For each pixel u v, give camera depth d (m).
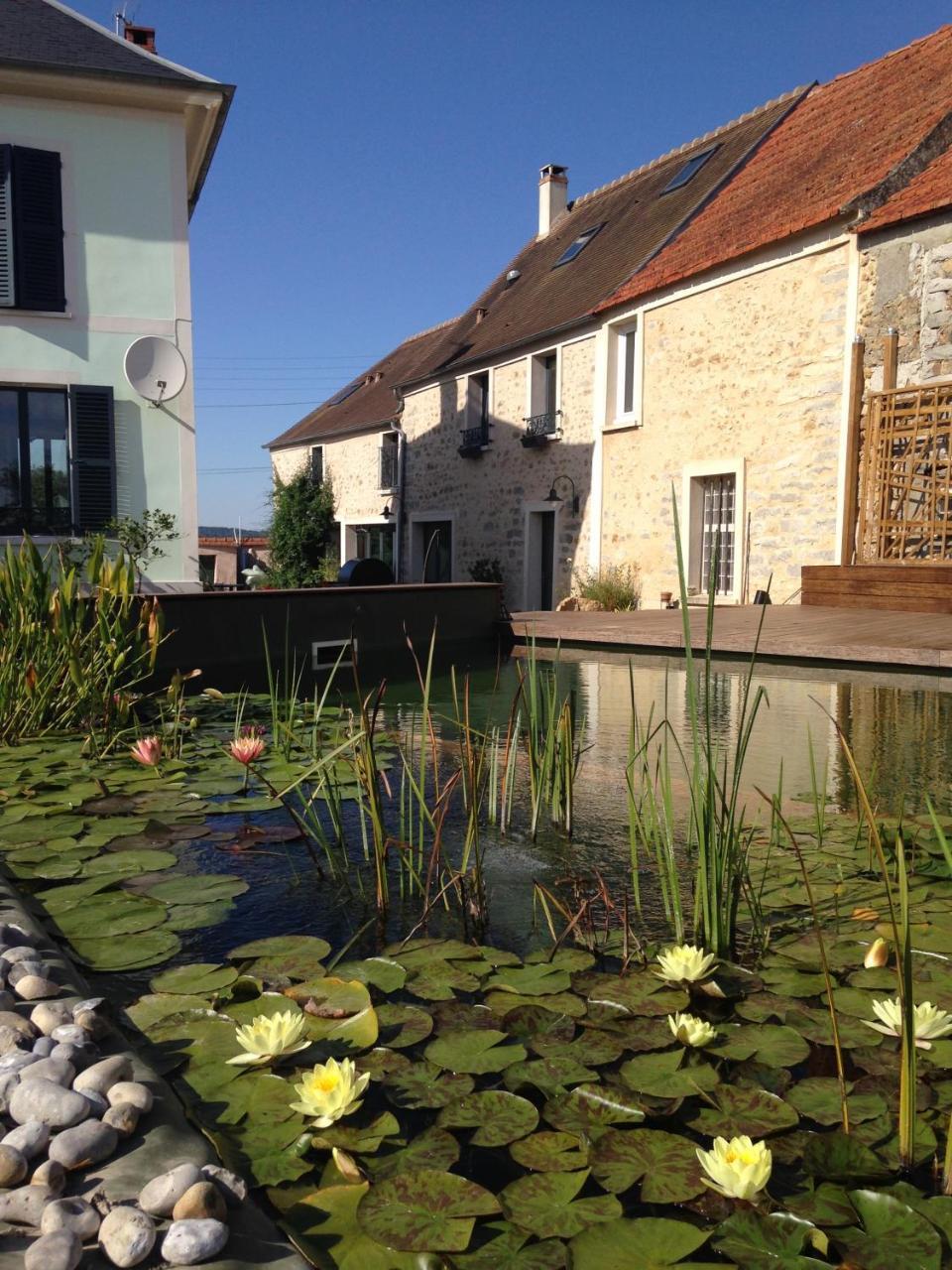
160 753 3.21
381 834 2.00
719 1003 1.55
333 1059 1.34
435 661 6.55
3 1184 1.03
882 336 8.66
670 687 5.16
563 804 2.65
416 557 18.77
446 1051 1.39
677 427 11.45
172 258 9.20
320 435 23.09
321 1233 1.00
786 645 5.81
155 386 9.11
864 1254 0.96
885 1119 1.22
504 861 2.33
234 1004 1.53
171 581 9.35
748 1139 1.05
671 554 11.66
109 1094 1.20
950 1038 1.44
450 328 20.72
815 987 1.60
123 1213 0.96
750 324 10.29
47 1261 0.88
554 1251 0.98
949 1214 1.03
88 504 9.03
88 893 2.06
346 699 4.97
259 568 27.72
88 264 8.95
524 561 14.96
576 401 13.48
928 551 8.27
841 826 2.52
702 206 12.60
